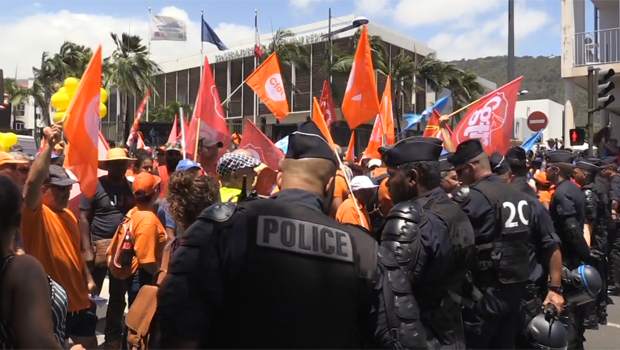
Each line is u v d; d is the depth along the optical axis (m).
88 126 4.86
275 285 1.90
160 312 1.94
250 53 38.31
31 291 2.10
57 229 4.16
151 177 5.06
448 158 4.29
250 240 1.93
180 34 34.34
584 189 6.79
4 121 8.48
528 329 4.12
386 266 2.19
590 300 4.69
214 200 3.57
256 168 4.47
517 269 3.68
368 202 5.41
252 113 38.97
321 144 2.24
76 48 37.75
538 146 19.44
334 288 1.96
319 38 34.53
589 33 17.83
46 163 3.94
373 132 9.45
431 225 3.03
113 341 5.52
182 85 44.44
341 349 1.95
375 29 35.19
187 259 1.93
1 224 2.14
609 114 19.77
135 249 4.83
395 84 31.41
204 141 6.00
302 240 1.97
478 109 7.16
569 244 5.38
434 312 3.03
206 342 1.93
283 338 1.88
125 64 32.06
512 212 3.73
